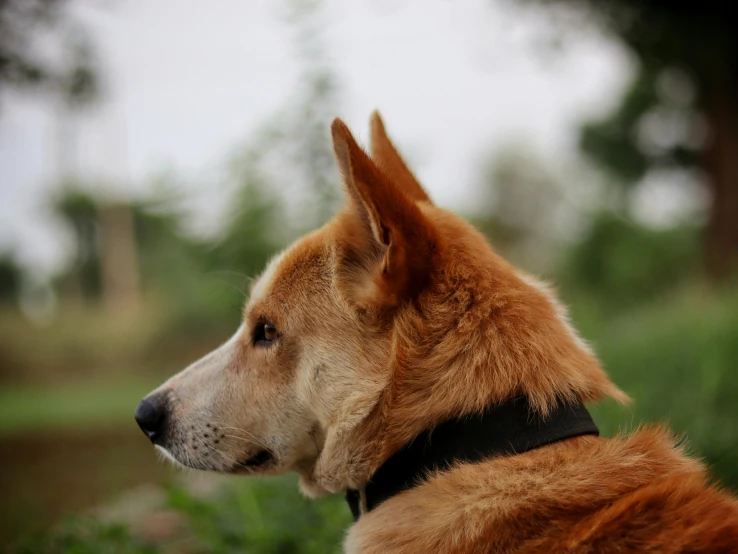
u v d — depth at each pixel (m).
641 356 7.12
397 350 2.40
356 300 2.51
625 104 21.67
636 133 22.27
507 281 2.51
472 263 2.48
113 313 22.73
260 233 7.10
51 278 34.09
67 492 8.11
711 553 1.88
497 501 2.11
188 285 19.66
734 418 5.36
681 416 5.39
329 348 2.56
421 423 2.33
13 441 12.07
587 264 21.45
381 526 2.30
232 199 7.26
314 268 2.69
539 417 2.23
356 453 2.49
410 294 2.43
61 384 19.44
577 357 2.43
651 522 1.97
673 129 21.44
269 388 2.72
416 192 3.13
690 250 20.55
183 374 2.96
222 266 7.15
